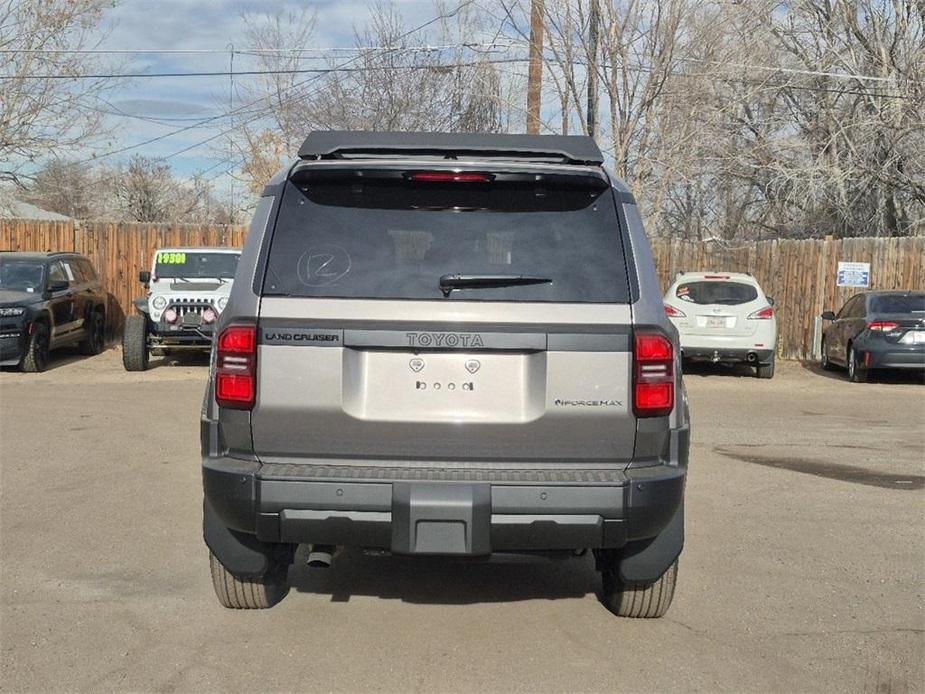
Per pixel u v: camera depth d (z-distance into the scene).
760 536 6.71
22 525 6.69
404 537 4.18
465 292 4.28
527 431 4.25
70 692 4.14
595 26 18.47
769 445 10.20
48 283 16.16
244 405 4.26
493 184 4.49
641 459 4.35
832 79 24.38
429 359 4.27
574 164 4.62
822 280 19.36
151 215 41.41
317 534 4.24
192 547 6.23
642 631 4.96
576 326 4.23
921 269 18.83
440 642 4.78
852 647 4.76
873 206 25.50
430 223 4.43
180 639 4.76
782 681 4.36
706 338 15.95
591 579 5.84
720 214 27.64
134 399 12.67
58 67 23.00
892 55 23.61
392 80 23.19
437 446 4.28
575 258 4.37
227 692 4.17
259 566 4.67
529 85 18.88
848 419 12.16
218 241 20.16
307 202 4.48
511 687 4.26
